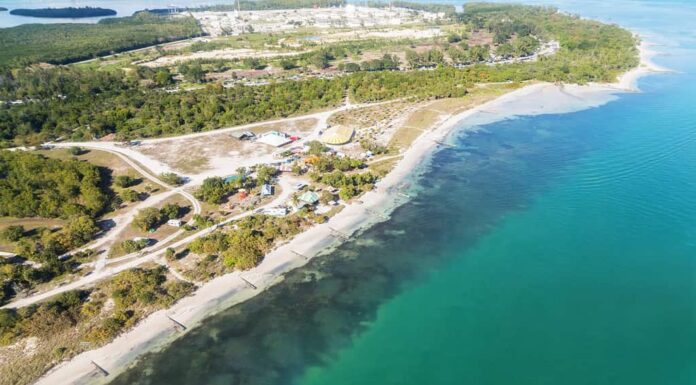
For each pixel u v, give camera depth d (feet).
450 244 373.81
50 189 431.84
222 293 319.47
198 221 390.21
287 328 293.02
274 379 259.80
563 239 375.45
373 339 285.23
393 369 264.72
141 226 382.01
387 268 346.95
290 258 356.79
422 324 295.48
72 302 299.99
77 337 280.72
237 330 290.76
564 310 302.66
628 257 350.84
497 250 365.20
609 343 276.62
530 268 343.46
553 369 260.83
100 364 265.54
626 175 471.62
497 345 278.26
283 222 396.37
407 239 380.99
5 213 399.44
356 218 410.11
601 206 418.92
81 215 394.11
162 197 442.50
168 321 294.87
